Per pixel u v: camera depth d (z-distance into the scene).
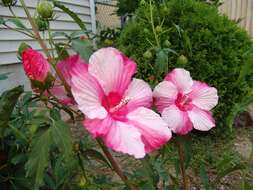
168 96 0.45
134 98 0.38
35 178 0.35
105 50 0.36
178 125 0.44
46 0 0.48
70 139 0.35
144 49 1.33
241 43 1.46
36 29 0.40
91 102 0.34
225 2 2.57
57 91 0.39
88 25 2.60
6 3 0.42
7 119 0.37
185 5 1.42
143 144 0.33
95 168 1.03
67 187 0.66
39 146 0.35
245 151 1.35
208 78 1.39
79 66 0.35
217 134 1.49
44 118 0.41
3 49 1.76
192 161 1.19
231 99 1.42
